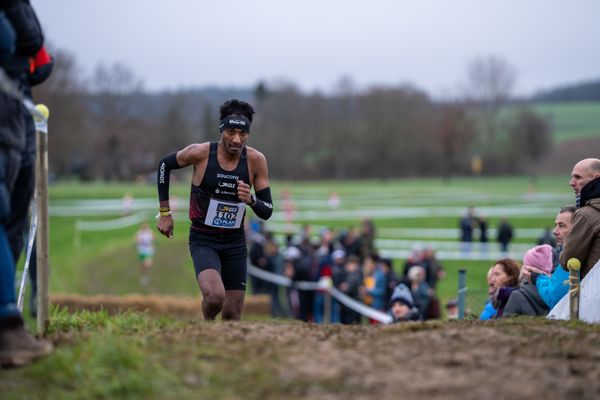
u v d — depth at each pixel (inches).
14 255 240.5
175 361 208.5
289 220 2303.2
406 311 458.0
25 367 207.0
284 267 1085.8
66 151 4047.7
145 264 1364.4
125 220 2375.7
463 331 246.8
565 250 317.7
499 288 377.7
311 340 236.5
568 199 3073.3
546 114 7637.8
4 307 209.9
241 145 332.5
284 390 189.8
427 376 198.1
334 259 918.4
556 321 277.4
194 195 340.2
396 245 1732.3
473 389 188.4
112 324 264.8
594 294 294.0
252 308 947.3
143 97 4950.8
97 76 4613.7
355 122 5339.6
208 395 187.0
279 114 5383.9
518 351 220.1
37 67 248.2
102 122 4643.2
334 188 4156.0
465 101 5915.4
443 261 1382.9
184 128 4864.7
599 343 231.3
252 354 217.2
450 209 2650.1
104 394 188.2
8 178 213.2
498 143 5733.3
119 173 4845.0
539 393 185.8
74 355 209.3
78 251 1592.0
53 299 729.0
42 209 263.3
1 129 206.8
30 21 220.1
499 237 1504.7
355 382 194.2
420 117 5383.9
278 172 5241.1
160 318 284.5
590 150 6259.8
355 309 808.3
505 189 3919.8
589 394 185.6
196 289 1246.3
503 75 5880.9
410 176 5433.1
